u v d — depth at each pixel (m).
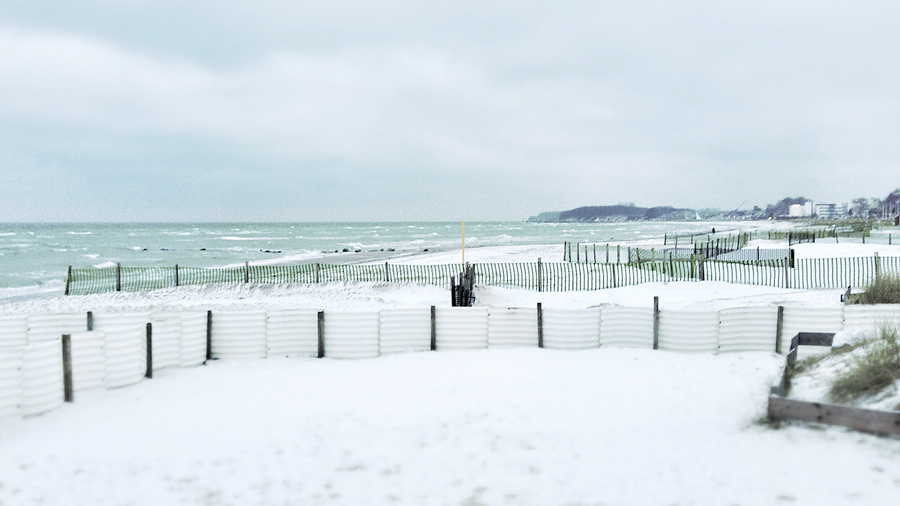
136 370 8.84
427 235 107.38
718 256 31.72
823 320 9.48
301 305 19.09
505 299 18.97
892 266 22.77
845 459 4.69
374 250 60.72
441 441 5.86
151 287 24.47
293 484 4.96
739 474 4.62
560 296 19.44
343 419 6.76
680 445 5.38
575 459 5.20
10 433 6.71
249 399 7.86
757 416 5.93
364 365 9.87
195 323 10.25
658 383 7.82
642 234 102.44
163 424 6.85
